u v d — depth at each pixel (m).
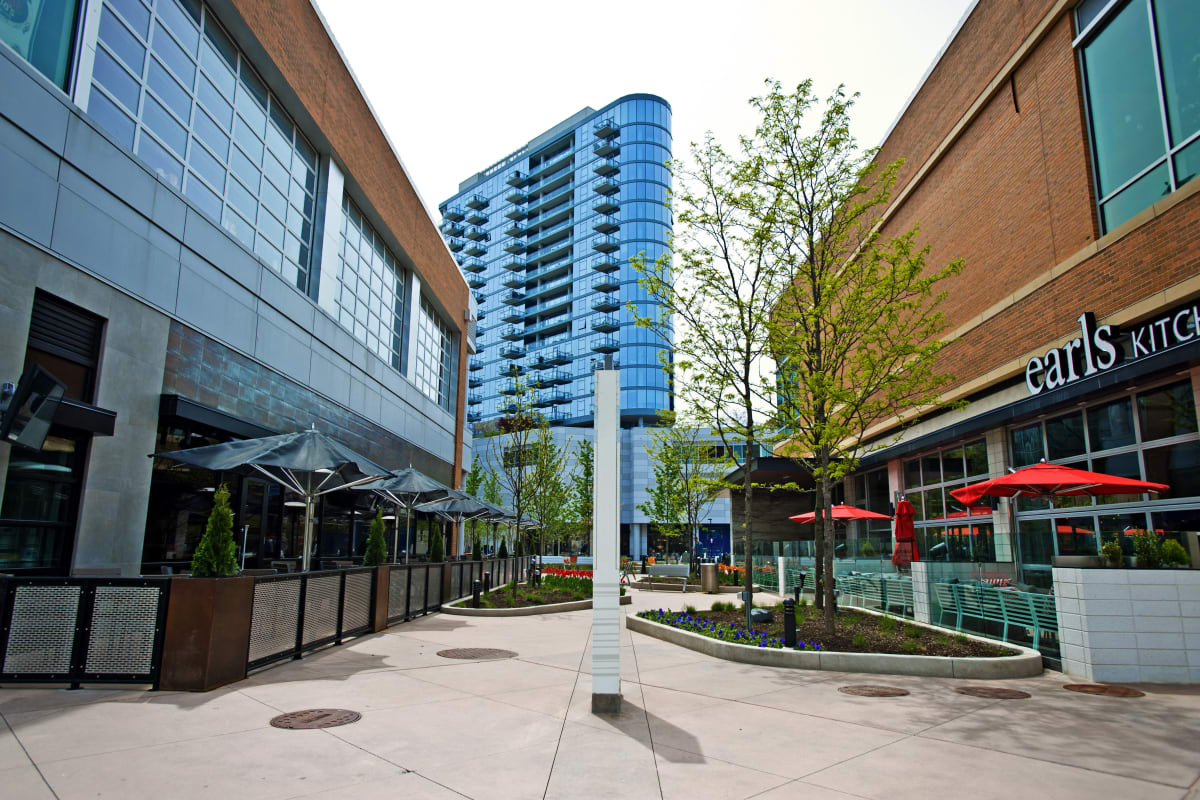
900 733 6.33
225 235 15.19
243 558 15.62
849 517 20.86
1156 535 10.35
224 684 7.59
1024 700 7.77
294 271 19.58
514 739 5.91
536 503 33.38
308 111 19.11
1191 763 5.46
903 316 18.92
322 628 10.42
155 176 12.79
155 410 12.72
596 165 100.25
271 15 16.95
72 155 10.76
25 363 10.11
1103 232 13.58
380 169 25.31
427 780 4.82
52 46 10.84
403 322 30.03
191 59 14.52
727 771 5.19
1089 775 5.16
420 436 31.75
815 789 4.82
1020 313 15.78
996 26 16.97
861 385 13.12
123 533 11.85
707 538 72.06
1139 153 12.75
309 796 4.44
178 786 4.53
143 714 6.30
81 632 7.37
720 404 14.25
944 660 9.27
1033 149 15.65
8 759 4.95
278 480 12.74
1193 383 11.35
